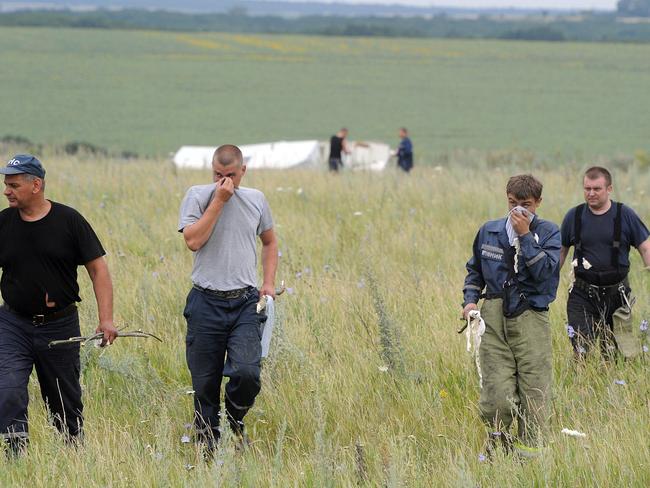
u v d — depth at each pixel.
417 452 22.17
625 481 20.11
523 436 23.09
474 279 24.52
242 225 24.25
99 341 26.77
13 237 23.09
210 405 24.34
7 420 22.39
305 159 102.00
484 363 23.78
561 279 36.78
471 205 55.56
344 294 33.81
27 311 23.19
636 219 29.08
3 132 192.62
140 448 22.53
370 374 27.33
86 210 52.97
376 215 51.88
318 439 20.14
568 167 84.81
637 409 24.73
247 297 24.22
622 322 29.11
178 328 30.94
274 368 26.91
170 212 52.31
